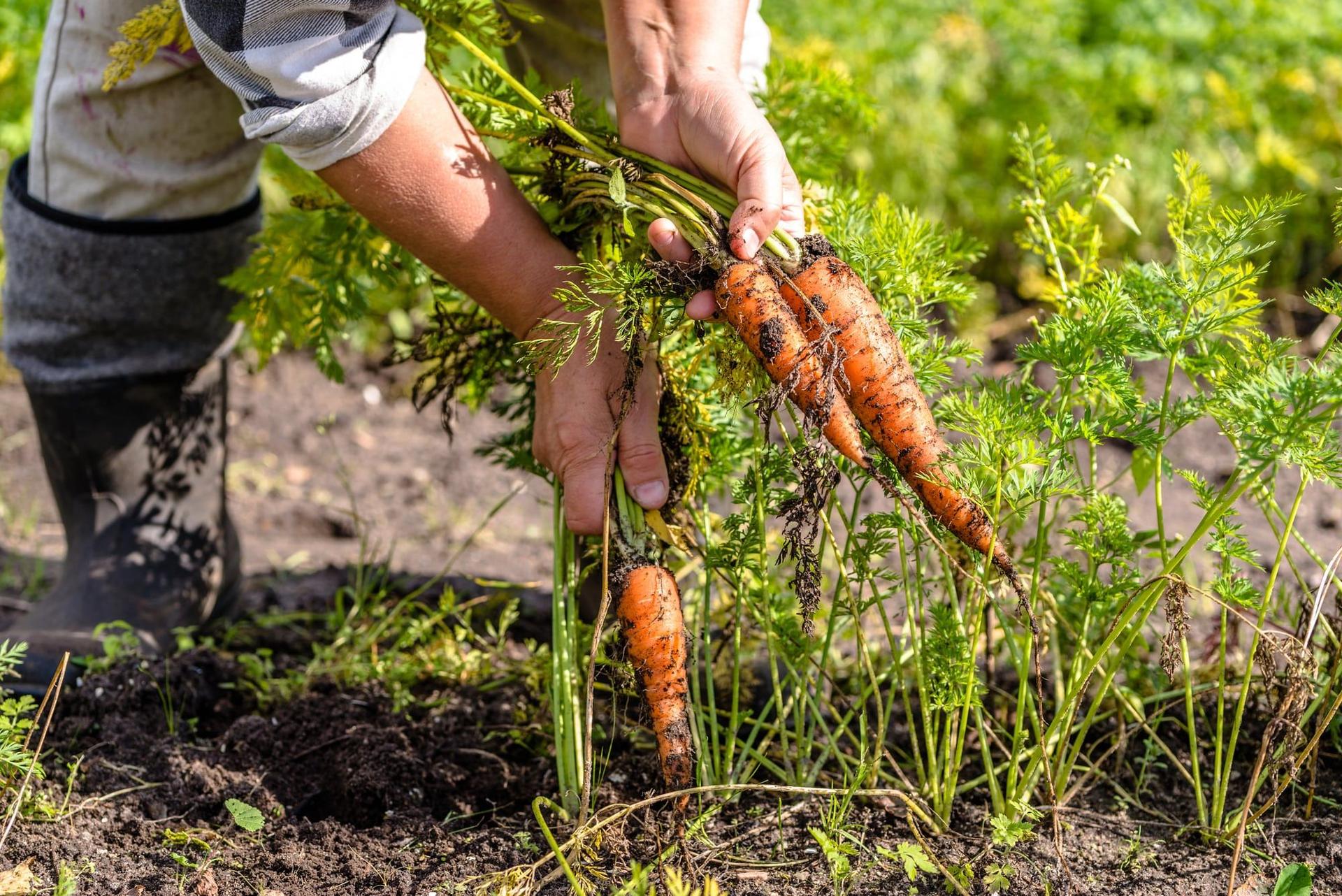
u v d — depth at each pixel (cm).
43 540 308
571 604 176
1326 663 178
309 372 412
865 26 471
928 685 169
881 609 169
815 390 148
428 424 385
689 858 150
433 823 173
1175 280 159
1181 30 483
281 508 324
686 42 165
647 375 166
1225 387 146
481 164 161
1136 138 455
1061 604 191
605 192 162
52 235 208
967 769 186
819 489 149
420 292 416
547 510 330
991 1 498
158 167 204
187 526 231
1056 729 168
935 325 176
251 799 180
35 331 216
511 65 221
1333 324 416
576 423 161
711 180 165
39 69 204
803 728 180
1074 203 425
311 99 150
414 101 155
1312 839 166
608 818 157
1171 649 153
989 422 149
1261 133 440
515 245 162
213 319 223
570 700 170
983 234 461
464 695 217
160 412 223
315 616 253
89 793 181
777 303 148
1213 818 166
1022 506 160
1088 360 154
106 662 203
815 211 190
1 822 168
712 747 181
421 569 287
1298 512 306
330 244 198
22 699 172
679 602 160
